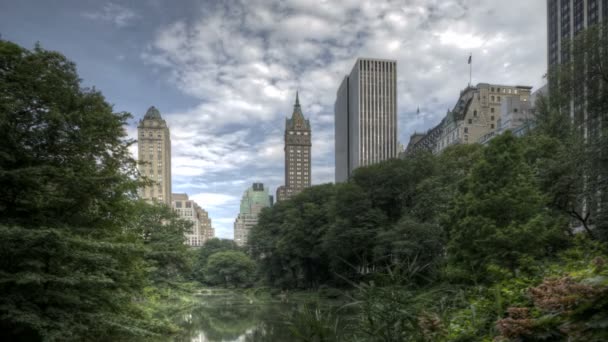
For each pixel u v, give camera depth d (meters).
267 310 54.69
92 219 19.14
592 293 5.25
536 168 34.44
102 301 18.67
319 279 78.06
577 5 93.12
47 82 16.66
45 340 14.26
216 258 124.19
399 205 59.00
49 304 16.20
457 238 27.97
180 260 46.16
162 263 45.19
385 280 8.31
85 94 18.62
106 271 17.81
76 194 17.73
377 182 60.16
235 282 120.62
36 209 16.38
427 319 7.70
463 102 125.19
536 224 24.20
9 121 15.40
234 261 121.31
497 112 120.75
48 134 16.67
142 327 21.86
